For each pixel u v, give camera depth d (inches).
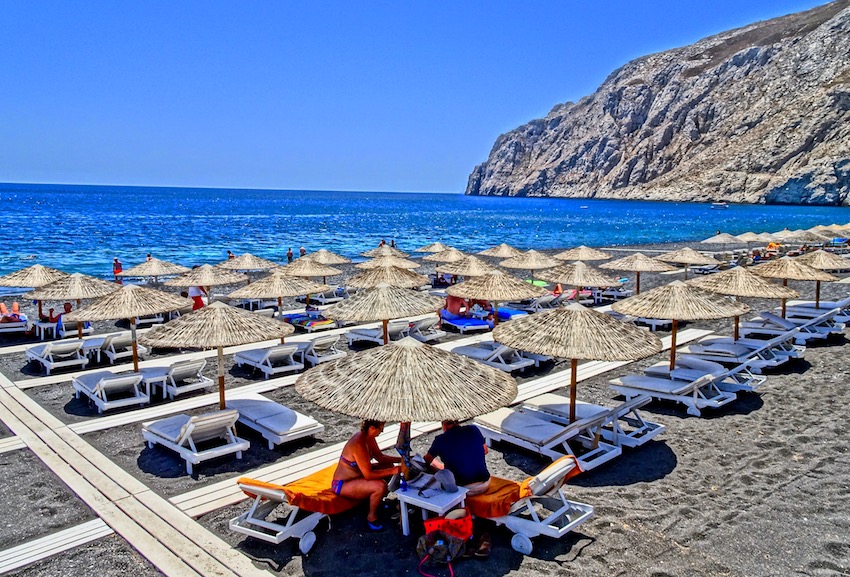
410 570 203.0
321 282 899.4
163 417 352.5
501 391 242.2
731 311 367.6
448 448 226.2
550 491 223.6
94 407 369.1
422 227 2568.9
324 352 489.1
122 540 220.8
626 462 291.1
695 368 389.1
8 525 231.0
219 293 846.5
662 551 214.8
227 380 429.4
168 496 253.8
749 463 289.0
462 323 595.5
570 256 804.6
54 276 586.6
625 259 705.0
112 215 2972.4
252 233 2119.8
